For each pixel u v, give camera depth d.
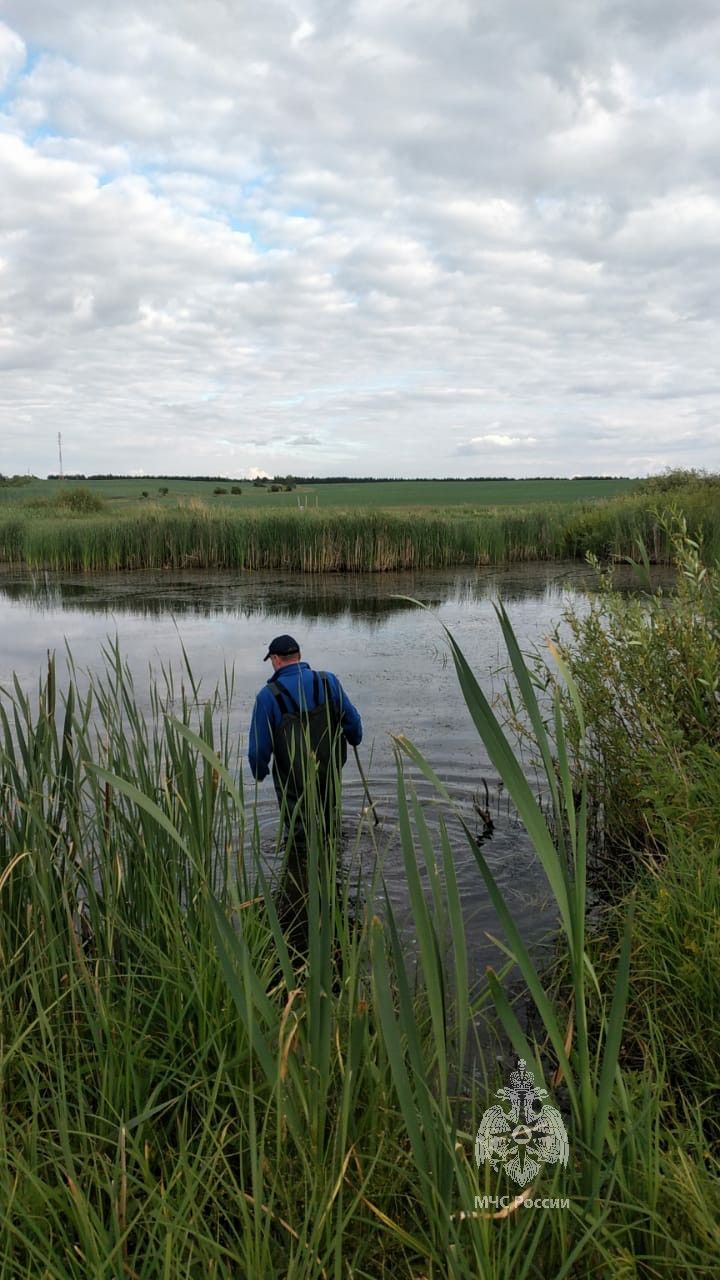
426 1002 2.75
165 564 24.58
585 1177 1.71
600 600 5.21
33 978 2.24
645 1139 1.87
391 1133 2.07
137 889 3.06
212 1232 1.92
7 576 22.17
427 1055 2.29
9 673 9.28
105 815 3.09
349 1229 1.86
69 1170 1.72
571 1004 2.97
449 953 3.38
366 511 24.95
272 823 4.84
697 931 2.77
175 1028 2.41
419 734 6.83
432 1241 1.67
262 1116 2.18
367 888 4.04
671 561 20.89
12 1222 1.78
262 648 10.77
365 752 6.37
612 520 23.11
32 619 13.81
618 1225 1.73
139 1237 1.76
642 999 2.83
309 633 12.17
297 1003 2.57
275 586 19.25
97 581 20.70
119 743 3.18
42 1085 2.28
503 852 4.51
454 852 4.53
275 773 4.77
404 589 18.27
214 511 27.28
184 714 3.09
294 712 4.65
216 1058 2.37
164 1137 2.24
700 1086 2.46
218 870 3.34
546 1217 1.77
